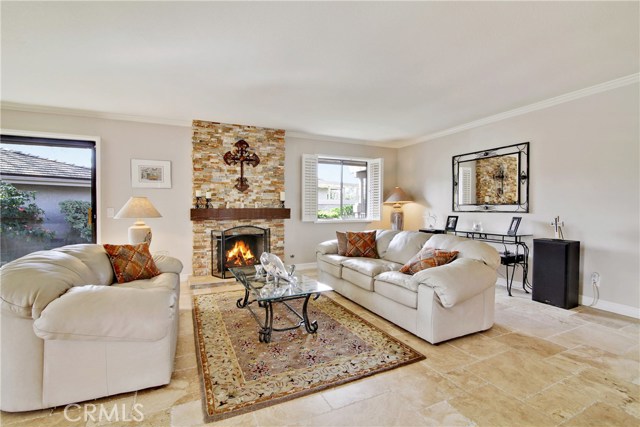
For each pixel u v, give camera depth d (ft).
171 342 6.80
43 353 5.52
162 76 10.05
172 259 10.64
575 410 5.74
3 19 6.89
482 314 9.20
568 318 10.42
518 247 13.83
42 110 13.20
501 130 14.61
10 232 13.25
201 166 15.53
